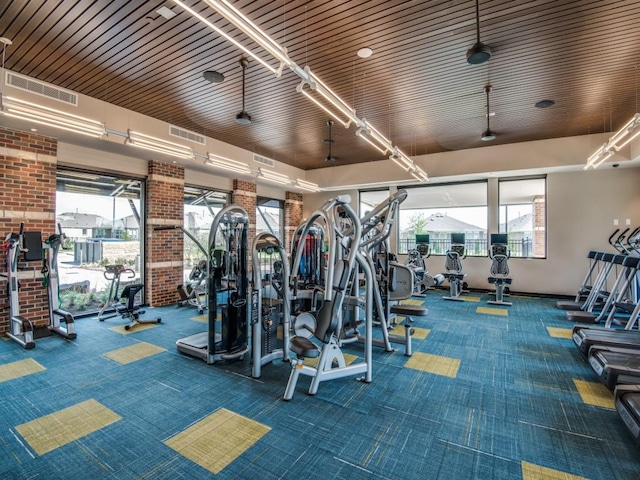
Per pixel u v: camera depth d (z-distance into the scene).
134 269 6.30
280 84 4.38
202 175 7.40
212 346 3.54
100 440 2.21
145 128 5.51
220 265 3.70
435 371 3.35
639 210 6.68
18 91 4.06
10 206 4.52
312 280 5.04
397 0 2.78
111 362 3.58
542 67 3.89
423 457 2.05
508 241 7.82
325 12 2.93
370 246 3.97
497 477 1.88
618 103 4.93
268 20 3.03
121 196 6.10
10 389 2.94
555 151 6.68
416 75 4.08
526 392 2.90
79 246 5.57
